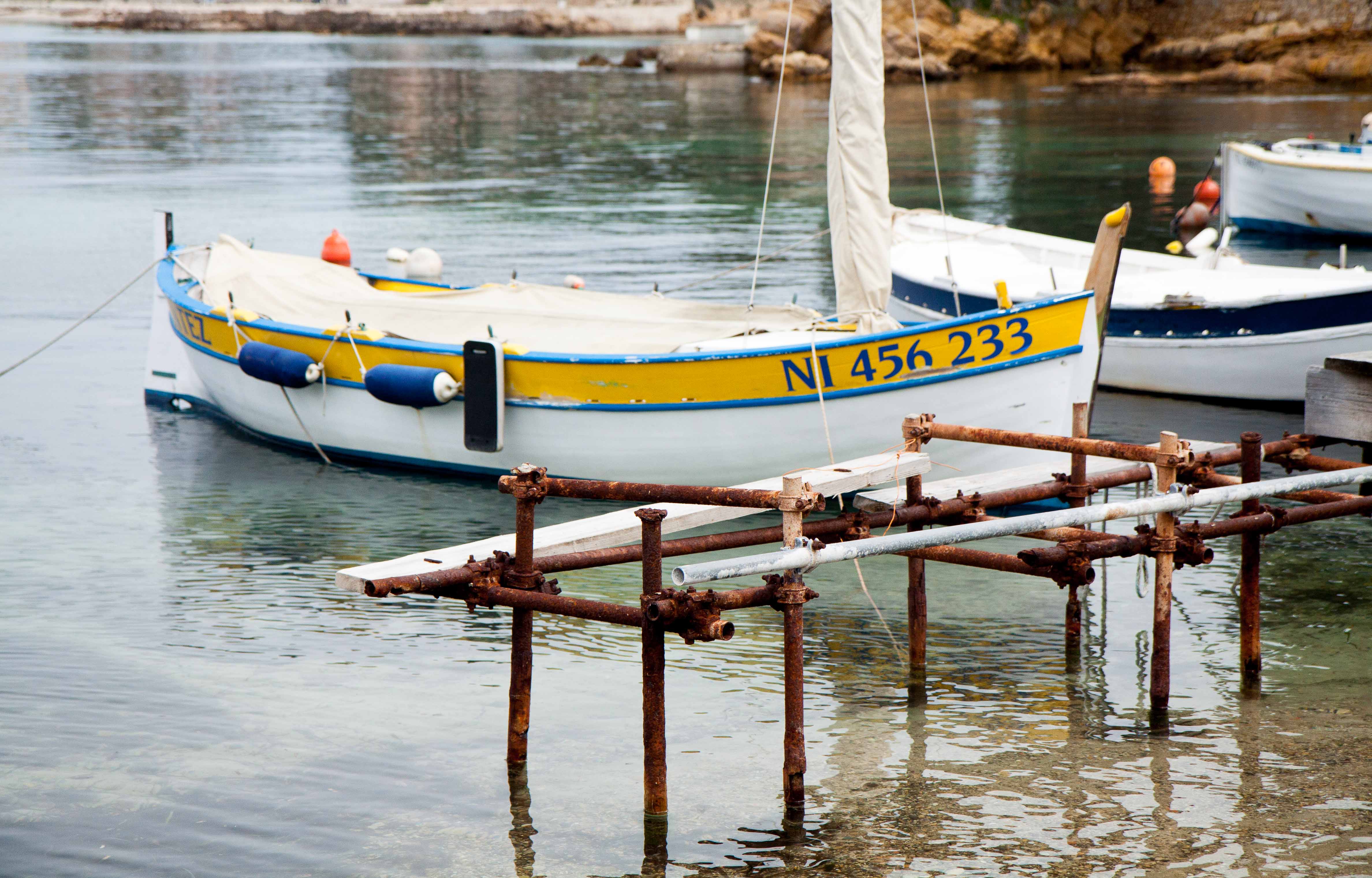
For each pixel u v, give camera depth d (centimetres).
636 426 1474
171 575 1311
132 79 8531
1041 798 856
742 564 780
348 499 1559
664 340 1542
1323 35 8094
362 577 828
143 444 1789
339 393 1661
